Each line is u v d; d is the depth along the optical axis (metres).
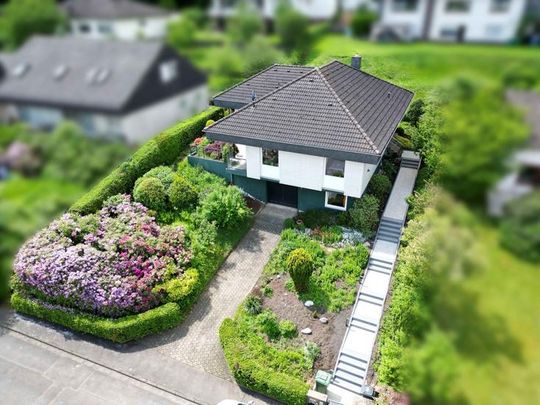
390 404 12.71
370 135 18.30
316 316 16.09
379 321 15.74
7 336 16.33
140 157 22.33
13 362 15.22
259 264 18.83
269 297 17.03
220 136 19.73
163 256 17.83
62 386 14.38
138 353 15.49
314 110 19.47
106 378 14.66
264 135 19.00
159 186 20.59
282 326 15.64
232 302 17.23
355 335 15.45
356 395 13.74
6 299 17.77
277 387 13.45
